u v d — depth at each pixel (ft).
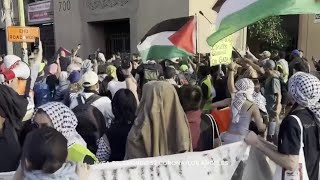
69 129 9.04
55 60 29.12
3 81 12.54
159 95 10.15
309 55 57.62
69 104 15.67
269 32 54.34
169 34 21.72
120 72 21.27
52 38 78.33
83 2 66.33
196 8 48.98
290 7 10.46
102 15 62.75
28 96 12.70
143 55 22.44
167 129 10.21
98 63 36.63
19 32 30.58
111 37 68.85
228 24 11.64
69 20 70.03
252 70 19.62
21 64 13.15
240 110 14.02
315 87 8.95
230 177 10.27
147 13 54.65
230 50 19.67
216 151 10.14
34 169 6.28
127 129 11.86
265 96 22.85
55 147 6.29
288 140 8.76
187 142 10.18
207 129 11.37
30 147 6.26
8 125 9.48
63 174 6.42
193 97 11.12
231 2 11.59
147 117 10.16
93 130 11.98
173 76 24.29
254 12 11.00
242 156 10.25
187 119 10.77
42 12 78.38
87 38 66.64
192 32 21.27
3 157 9.15
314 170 9.17
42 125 8.68
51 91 22.18
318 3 10.48
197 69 26.45
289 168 8.81
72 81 21.70
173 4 50.55
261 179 10.09
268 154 9.30
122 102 11.86
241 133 13.80
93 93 15.15
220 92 21.33
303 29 58.03
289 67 32.76
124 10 58.75
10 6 35.76
